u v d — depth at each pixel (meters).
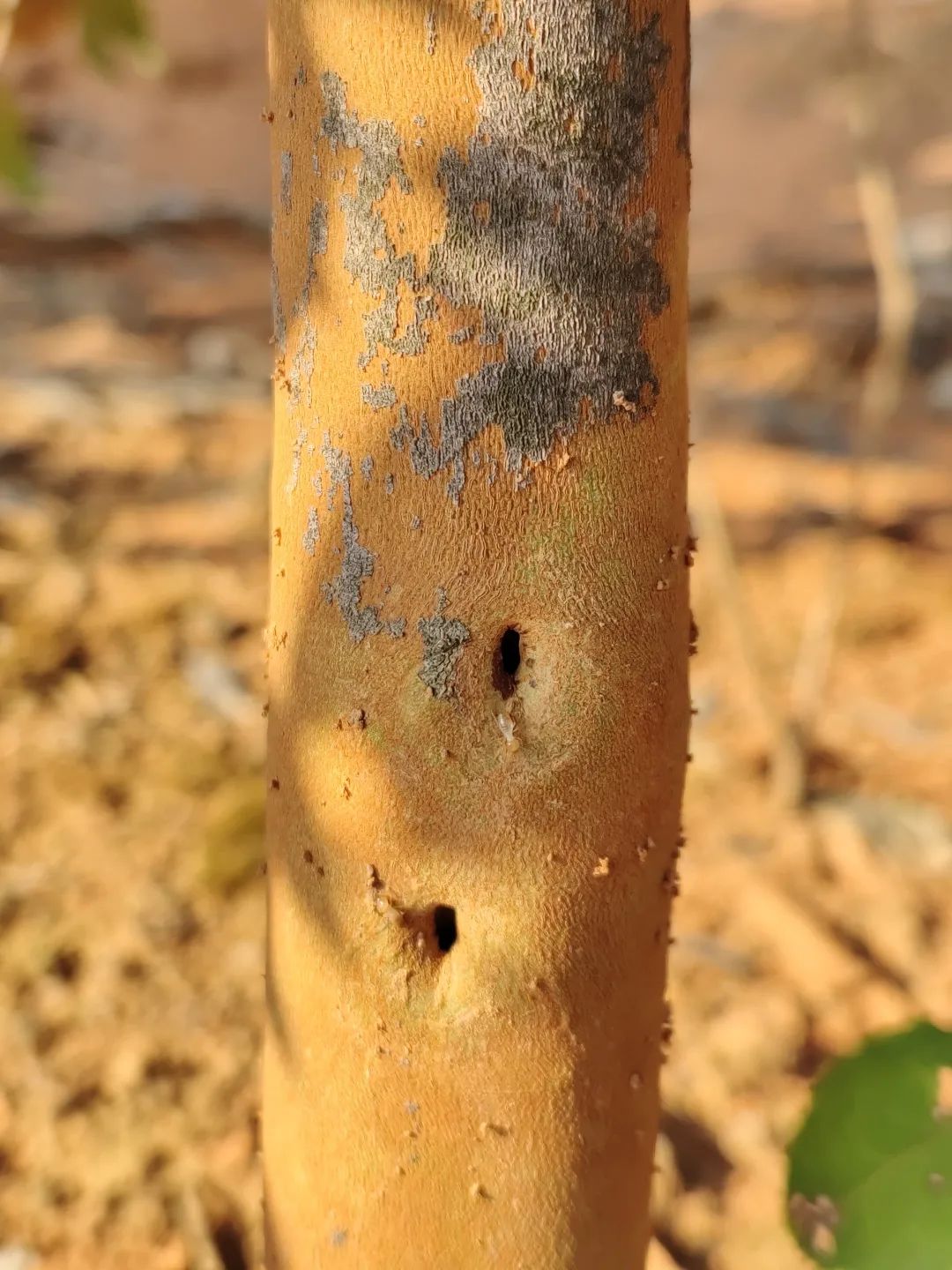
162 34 2.21
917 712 0.77
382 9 0.23
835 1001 0.57
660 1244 0.47
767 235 1.64
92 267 1.41
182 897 0.61
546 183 0.23
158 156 1.85
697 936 0.60
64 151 1.83
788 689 0.79
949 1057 0.26
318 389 0.25
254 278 1.43
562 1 0.23
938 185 1.73
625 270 0.24
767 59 2.16
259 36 2.28
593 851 0.26
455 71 0.23
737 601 0.67
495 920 0.26
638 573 0.25
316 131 0.24
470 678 0.25
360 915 0.26
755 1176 0.49
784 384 1.23
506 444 0.24
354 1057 0.27
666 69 0.23
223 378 1.14
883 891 0.63
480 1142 0.27
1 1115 0.50
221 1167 0.48
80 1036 0.54
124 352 1.17
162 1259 0.46
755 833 0.67
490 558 0.24
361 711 0.25
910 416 1.19
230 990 0.56
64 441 1.00
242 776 0.68
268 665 0.28
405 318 0.24
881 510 1.00
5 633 0.77
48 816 0.65
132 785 0.68
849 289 1.44
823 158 1.89
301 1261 0.29
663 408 0.25
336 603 0.25
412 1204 0.27
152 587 0.83
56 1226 0.46
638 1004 0.27
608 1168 0.28
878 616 0.86
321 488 0.25
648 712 0.26
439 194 0.23
